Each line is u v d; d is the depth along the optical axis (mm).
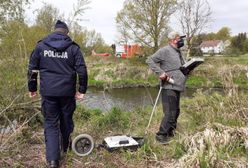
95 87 24609
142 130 6035
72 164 4473
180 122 6410
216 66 21734
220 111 6035
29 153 4785
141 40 32469
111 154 4793
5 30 6047
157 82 26641
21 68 6000
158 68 5309
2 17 6020
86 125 6426
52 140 4305
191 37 31047
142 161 4621
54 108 4352
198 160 4148
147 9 31891
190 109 6973
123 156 4762
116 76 28188
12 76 5941
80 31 7074
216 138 4789
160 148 5070
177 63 5379
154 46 32156
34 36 6367
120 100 16938
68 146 4738
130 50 35688
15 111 5832
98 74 28250
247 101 6250
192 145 4750
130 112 7641
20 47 6066
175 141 5078
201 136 4879
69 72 4285
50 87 4227
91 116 7305
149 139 5367
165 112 5434
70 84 4301
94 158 4672
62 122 4520
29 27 6570
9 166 4328
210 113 5996
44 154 4746
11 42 6066
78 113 7180
